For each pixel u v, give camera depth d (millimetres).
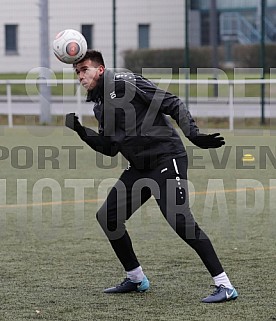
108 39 60938
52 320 12547
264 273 15547
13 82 48375
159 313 12891
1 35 68000
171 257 17062
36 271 15906
